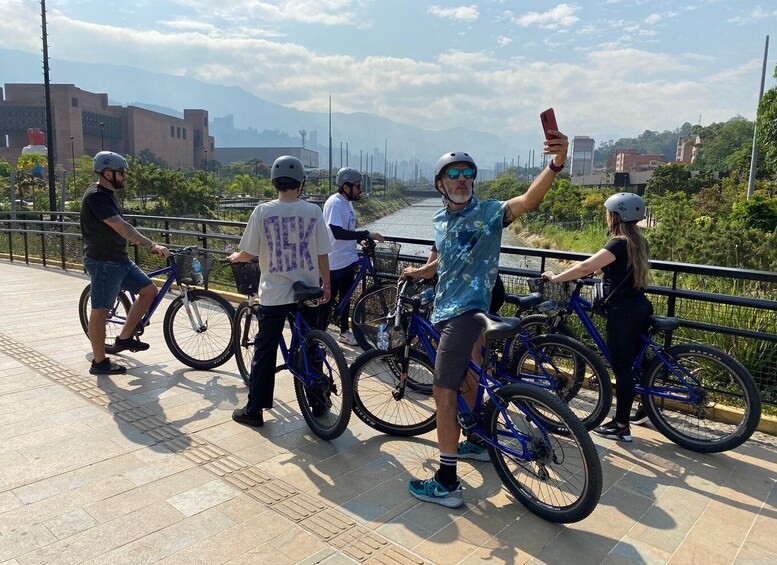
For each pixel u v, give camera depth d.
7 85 103.94
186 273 5.20
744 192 31.70
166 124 127.69
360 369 4.07
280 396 4.82
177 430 4.12
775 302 4.06
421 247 10.37
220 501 3.21
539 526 3.05
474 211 3.21
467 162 3.19
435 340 3.67
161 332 6.70
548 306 4.24
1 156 98.00
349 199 5.81
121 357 5.74
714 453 3.90
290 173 3.97
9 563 2.66
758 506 3.26
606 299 3.96
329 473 3.56
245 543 2.84
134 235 4.92
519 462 3.25
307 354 4.04
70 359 5.65
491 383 3.28
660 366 4.05
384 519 3.08
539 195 2.92
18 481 3.38
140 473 3.50
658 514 3.17
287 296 4.04
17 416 4.30
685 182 46.38
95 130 108.25
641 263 3.82
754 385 3.72
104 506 3.13
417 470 3.62
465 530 2.99
